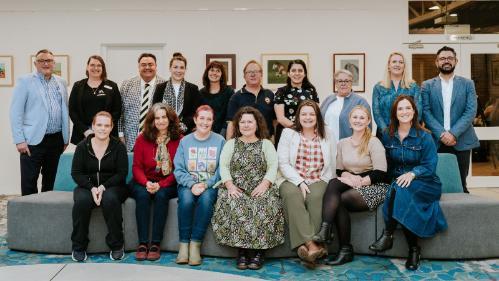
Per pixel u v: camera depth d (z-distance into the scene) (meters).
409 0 5.94
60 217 3.18
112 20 5.85
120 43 5.86
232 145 3.17
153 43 5.87
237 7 5.88
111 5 5.84
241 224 2.89
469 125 3.95
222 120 4.09
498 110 6.04
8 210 3.25
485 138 6.04
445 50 3.98
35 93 3.98
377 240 2.94
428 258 3.03
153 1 5.85
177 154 3.26
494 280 2.64
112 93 4.11
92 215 3.16
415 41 5.96
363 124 3.18
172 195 3.26
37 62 4.03
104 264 1.67
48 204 3.19
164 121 3.31
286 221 3.07
